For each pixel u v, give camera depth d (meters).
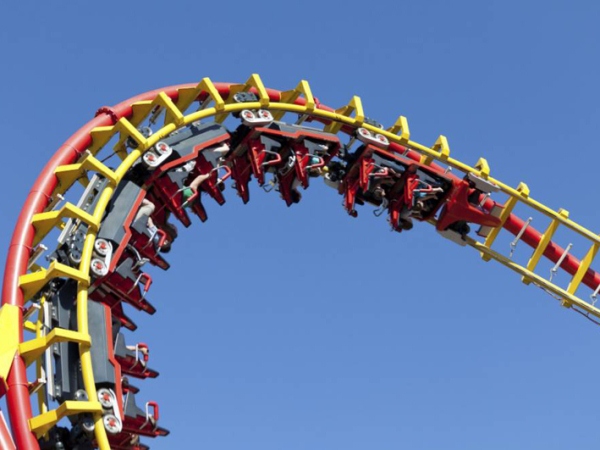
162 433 32.88
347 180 39.59
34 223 30.81
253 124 36.66
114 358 30.88
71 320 30.69
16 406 27.59
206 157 35.81
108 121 34.31
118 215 32.78
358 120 39.16
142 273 33.25
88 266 30.69
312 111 38.31
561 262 42.81
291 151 37.94
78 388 29.80
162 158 34.06
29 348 28.33
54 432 29.06
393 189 40.16
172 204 34.75
